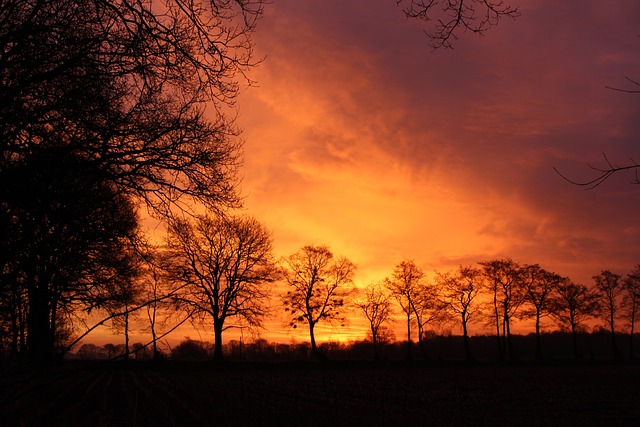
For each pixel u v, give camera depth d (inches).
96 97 292.7
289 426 629.0
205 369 1621.6
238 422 582.9
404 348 3577.8
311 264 2925.7
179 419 689.0
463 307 3102.9
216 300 2005.4
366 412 892.0
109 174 271.0
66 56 286.2
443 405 1058.1
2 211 187.5
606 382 1685.5
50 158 238.1
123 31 295.6
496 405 1074.7
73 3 281.7
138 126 335.9
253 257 2118.6
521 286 3139.8
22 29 266.7
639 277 3164.4
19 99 269.7
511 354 3129.9
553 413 962.1
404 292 3036.4
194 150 384.8
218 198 399.5
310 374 1828.2
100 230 259.0
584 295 3176.7
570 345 4660.4
